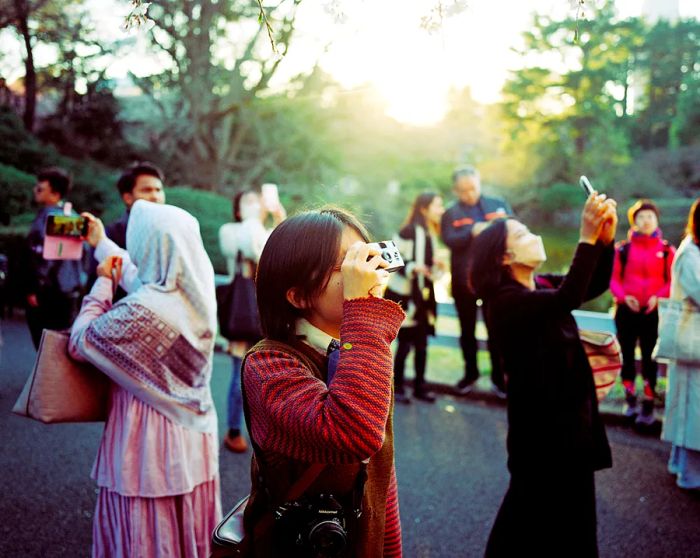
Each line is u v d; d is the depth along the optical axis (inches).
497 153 694.5
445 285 443.5
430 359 278.8
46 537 119.3
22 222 424.8
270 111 637.3
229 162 626.8
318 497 49.0
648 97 713.0
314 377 49.1
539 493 88.4
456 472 161.2
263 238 163.0
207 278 90.6
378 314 46.9
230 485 146.7
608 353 98.3
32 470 149.7
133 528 85.4
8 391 208.1
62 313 189.8
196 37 532.7
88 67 557.9
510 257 94.1
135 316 83.6
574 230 634.8
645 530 131.7
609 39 589.3
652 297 192.5
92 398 87.9
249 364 49.9
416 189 686.5
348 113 660.7
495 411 214.7
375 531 52.2
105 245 101.4
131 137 658.2
